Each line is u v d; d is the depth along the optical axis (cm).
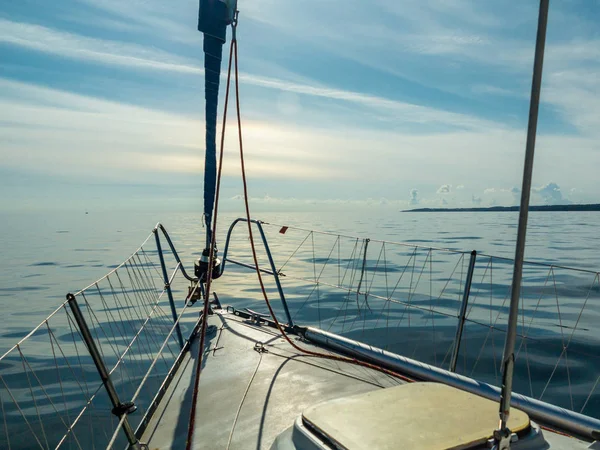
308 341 536
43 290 2052
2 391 779
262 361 473
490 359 860
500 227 7238
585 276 2098
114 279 2027
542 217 12681
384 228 6875
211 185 553
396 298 1568
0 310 1616
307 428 210
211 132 536
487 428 196
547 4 145
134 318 1184
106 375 253
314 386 407
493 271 2242
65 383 782
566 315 1293
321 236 5350
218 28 508
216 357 493
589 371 806
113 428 588
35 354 1005
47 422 627
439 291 1697
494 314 1307
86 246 4684
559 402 683
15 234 7169
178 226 9062
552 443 202
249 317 636
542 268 2450
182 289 1803
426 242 4300
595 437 221
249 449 314
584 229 6688
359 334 1068
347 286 1852
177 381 435
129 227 9475
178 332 531
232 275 2331
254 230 6412
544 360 869
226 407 375
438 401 221
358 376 429
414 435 190
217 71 526
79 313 246
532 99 149
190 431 307
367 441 187
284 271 2409
